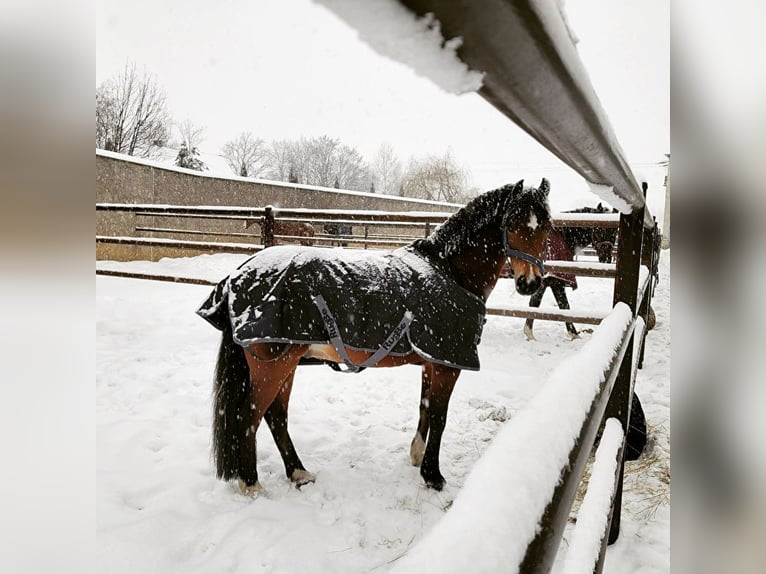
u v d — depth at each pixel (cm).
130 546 191
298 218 564
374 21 17
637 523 219
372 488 245
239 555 193
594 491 106
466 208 239
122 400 341
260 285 215
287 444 251
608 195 105
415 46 20
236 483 241
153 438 286
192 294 676
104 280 753
